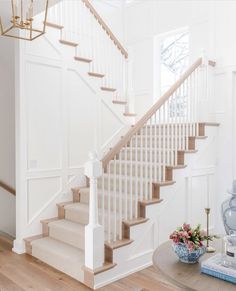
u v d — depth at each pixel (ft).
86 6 15.65
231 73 14.96
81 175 14.99
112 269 10.37
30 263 11.82
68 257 10.89
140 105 20.86
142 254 11.49
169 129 13.10
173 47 19.60
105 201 12.75
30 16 6.61
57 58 13.99
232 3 15.10
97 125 15.76
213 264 5.60
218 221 15.26
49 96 13.73
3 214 16.52
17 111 12.87
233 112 14.99
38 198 13.43
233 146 14.94
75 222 13.06
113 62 17.16
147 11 20.33
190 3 18.06
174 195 12.97
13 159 16.62
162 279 10.57
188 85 13.98
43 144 13.53
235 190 6.84
